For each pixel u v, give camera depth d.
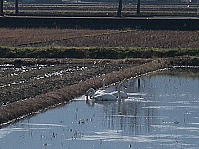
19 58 106.44
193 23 135.88
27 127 59.66
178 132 58.78
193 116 64.94
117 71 90.94
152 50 109.94
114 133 58.38
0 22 141.12
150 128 60.19
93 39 123.31
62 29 137.12
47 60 102.38
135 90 80.12
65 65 99.06
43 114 64.62
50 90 73.44
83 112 66.25
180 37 125.62
